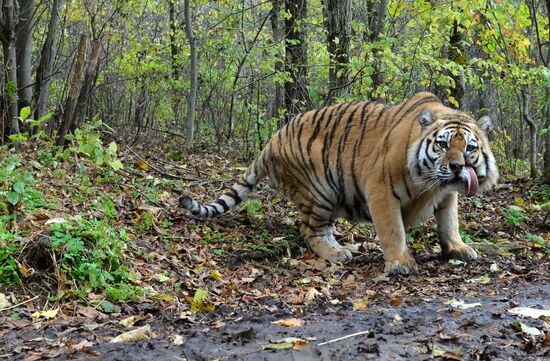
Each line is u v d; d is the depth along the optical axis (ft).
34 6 36.91
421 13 38.14
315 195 23.11
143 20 59.67
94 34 41.16
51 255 17.01
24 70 33.09
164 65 47.37
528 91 44.65
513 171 45.01
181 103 50.37
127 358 12.43
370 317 14.99
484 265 21.07
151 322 15.25
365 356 12.30
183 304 16.81
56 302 15.97
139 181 28.02
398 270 20.16
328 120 23.17
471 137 19.57
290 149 23.67
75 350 12.92
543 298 16.94
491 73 44.60
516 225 26.22
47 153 26.71
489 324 14.28
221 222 25.16
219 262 21.16
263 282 19.51
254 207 25.85
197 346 13.15
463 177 19.20
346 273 20.67
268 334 13.89
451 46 41.14
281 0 44.16
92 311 15.66
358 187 22.21
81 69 27.91
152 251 20.48
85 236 18.08
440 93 43.68
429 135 19.76
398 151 20.51
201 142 45.03
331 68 40.40
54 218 19.36
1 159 25.08
